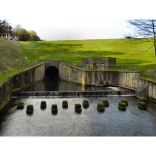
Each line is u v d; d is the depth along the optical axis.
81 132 16.20
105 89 35.59
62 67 53.25
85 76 41.19
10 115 20.33
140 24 30.98
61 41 94.00
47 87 37.69
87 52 74.50
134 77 34.19
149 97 27.91
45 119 19.33
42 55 71.88
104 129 16.97
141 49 70.38
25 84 37.97
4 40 71.12
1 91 20.98
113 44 81.62
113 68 46.19
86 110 22.66
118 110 22.83
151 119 19.77
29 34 109.06
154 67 36.06
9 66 43.06
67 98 28.59
